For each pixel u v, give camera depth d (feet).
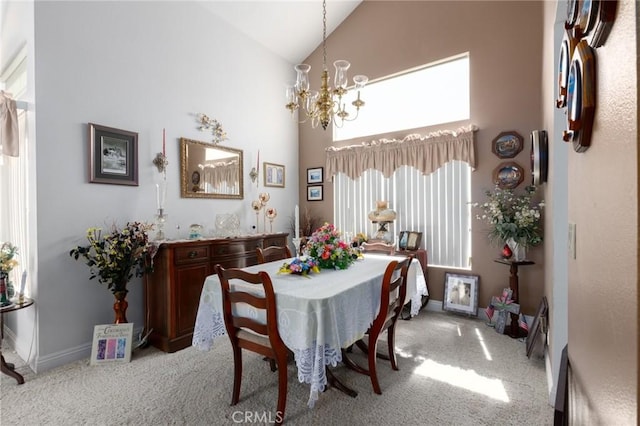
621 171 1.80
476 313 10.98
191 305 9.11
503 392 6.56
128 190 9.32
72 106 8.14
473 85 11.26
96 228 8.53
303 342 5.12
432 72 12.57
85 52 8.39
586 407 2.72
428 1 12.26
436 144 11.85
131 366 7.78
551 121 6.75
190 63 11.05
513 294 9.82
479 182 11.14
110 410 6.03
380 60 13.44
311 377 5.19
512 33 10.56
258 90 13.75
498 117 10.78
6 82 9.71
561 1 5.58
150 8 9.89
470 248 11.45
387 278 6.49
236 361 6.18
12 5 8.61
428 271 12.21
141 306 9.56
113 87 8.97
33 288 7.72
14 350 8.68
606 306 2.13
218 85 12.03
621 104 1.78
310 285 6.08
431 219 12.23
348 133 14.74
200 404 6.19
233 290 6.22
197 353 8.53
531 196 10.02
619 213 1.85
